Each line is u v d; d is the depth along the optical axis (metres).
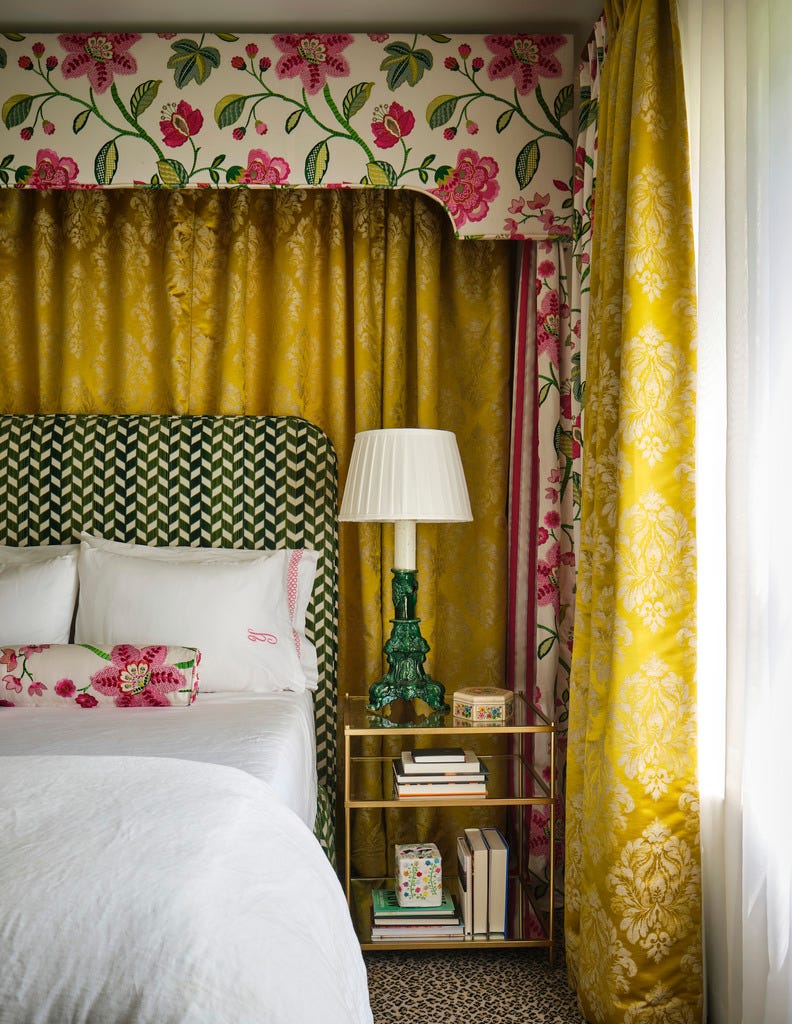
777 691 1.64
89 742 1.96
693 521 2.01
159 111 2.87
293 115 2.87
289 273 3.10
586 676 2.30
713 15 1.92
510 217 2.87
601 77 2.44
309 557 2.92
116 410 3.13
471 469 3.14
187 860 1.20
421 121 2.87
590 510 2.31
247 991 1.03
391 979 2.36
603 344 2.20
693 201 2.09
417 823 3.02
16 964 1.04
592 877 2.12
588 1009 2.13
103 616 2.62
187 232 3.11
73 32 2.93
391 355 3.06
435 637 3.06
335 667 2.98
